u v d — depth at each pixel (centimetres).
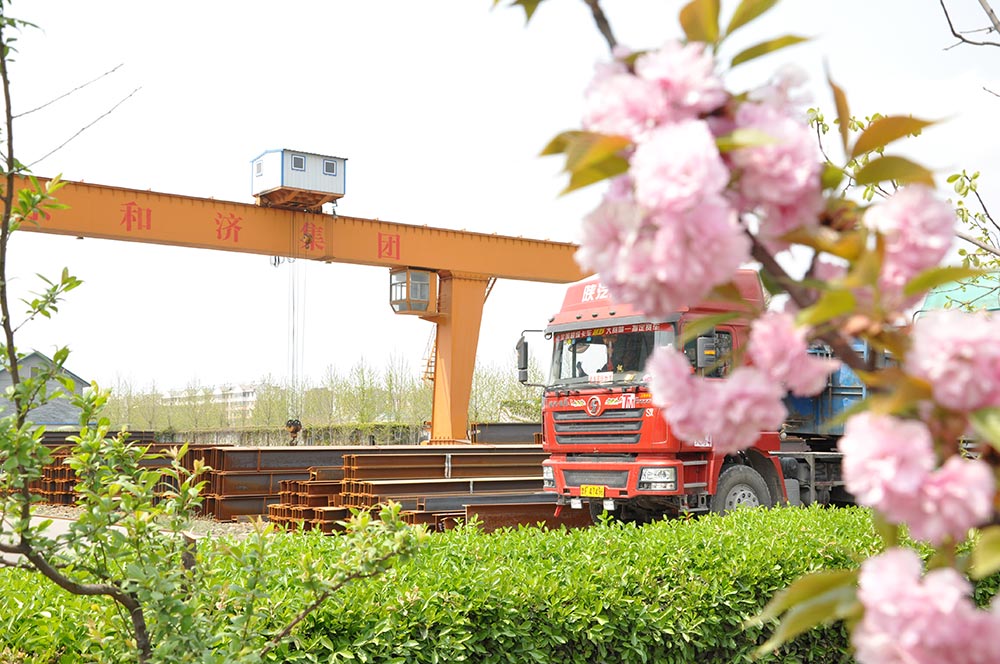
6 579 401
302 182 2136
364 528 347
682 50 113
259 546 341
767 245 122
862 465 102
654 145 105
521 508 1209
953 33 327
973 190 491
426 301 2420
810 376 119
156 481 321
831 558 579
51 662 335
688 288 108
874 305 112
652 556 542
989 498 99
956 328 102
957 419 107
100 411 318
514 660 448
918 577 102
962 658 99
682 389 121
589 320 1170
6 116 267
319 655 386
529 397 3316
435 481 1432
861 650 104
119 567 332
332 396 3741
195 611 323
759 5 121
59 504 1884
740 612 533
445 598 433
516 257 2497
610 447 1136
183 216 2066
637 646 491
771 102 122
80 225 1948
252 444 3034
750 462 1202
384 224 2342
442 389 2484
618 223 109
